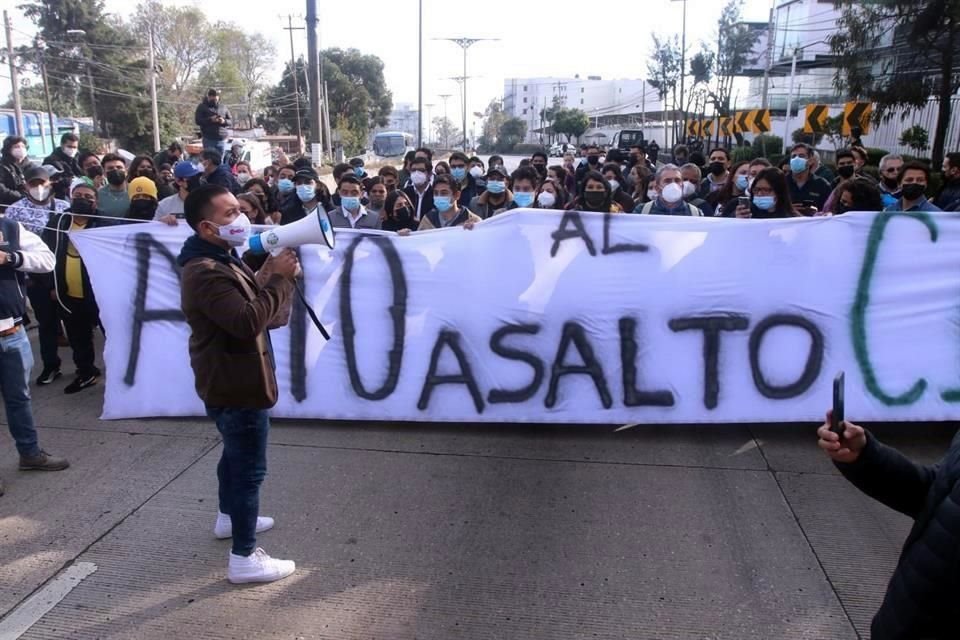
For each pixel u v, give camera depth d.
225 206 2.89
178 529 3.59
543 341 4.62
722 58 39.47
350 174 6.33
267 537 3.50
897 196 6.21
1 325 3.95
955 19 15.34
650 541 3.42
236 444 3.02
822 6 35.31
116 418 4.97
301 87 74.56
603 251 4.55
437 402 4.73
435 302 4.70
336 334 4.78
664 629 2.83
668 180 5.43
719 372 4.55
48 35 62.47
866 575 3.14
